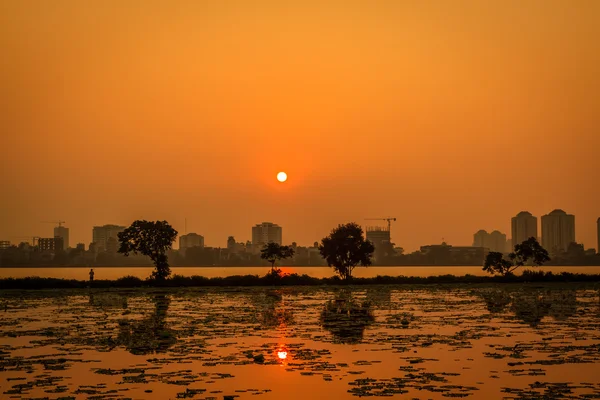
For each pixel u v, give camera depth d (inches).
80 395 900.6
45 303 2394.2
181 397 890.1
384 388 934.4
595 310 2059.5
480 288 3346.5
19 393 911.0
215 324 1689.2
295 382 975.6
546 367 1079.0
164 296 2780.5
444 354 1208.8
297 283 3627.0
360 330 1558.8
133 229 3430.1
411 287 3440.0
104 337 1445.6
